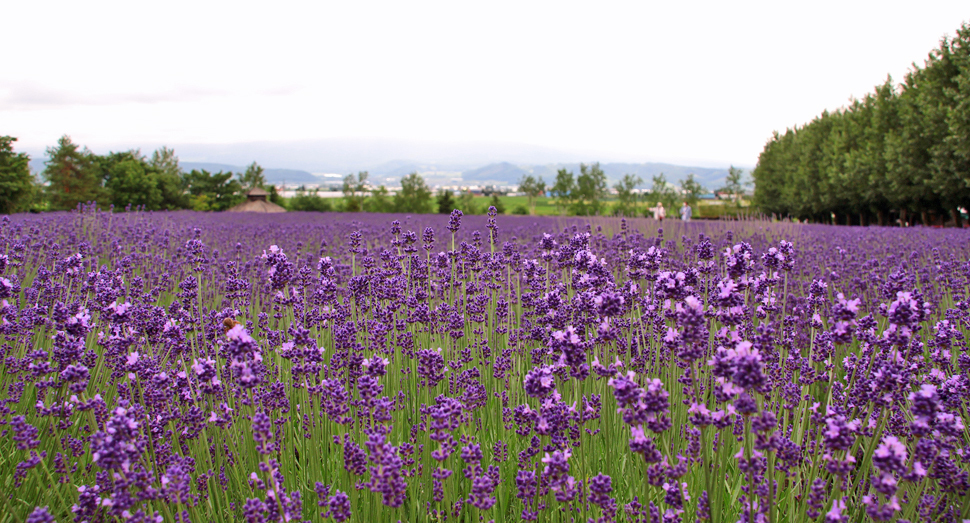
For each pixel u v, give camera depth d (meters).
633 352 4.04
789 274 7.38
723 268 6.73
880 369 2.78
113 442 2.20
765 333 3.01
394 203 78.50
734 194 79.75
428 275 5.46
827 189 42.88
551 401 2.63
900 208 34.81
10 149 42.31
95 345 4.16
